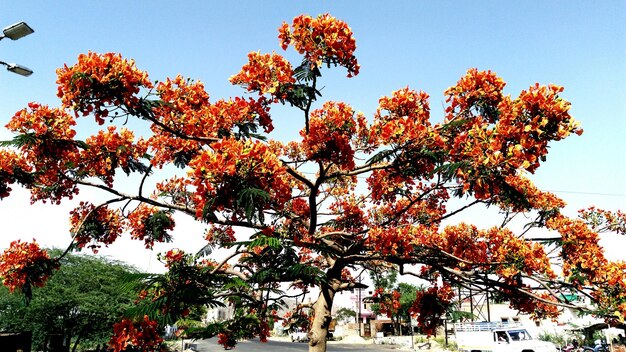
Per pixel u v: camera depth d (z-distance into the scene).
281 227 7.50
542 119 4.89
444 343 31.33
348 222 9.29
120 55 5.43
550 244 7.95
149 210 8.80
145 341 6.75
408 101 6.92
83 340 21.83
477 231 8.11
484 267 7.70
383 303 10.34
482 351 20.14
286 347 38.06
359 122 7.04
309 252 9.45
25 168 6.80
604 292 6.80
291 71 5.79
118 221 8.64
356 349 33.72
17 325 20.61
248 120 6.39
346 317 64.44
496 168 4.97
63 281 22.31
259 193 4.30
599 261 6.98
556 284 7.30
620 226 9.99
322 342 7.18
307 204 8.97
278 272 6.12
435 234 8.09
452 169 5.09
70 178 7.02
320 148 5.88
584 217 10.39
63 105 5.30
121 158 6.85
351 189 9.67
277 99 5.97
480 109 6.64
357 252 7.26
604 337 22.95
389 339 41.16
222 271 6.69
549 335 28.30
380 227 7.04
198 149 7.27
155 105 5.89
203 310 8.05
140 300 6.74
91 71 5.12
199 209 4.66
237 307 8.80
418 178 6.25
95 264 24.59
